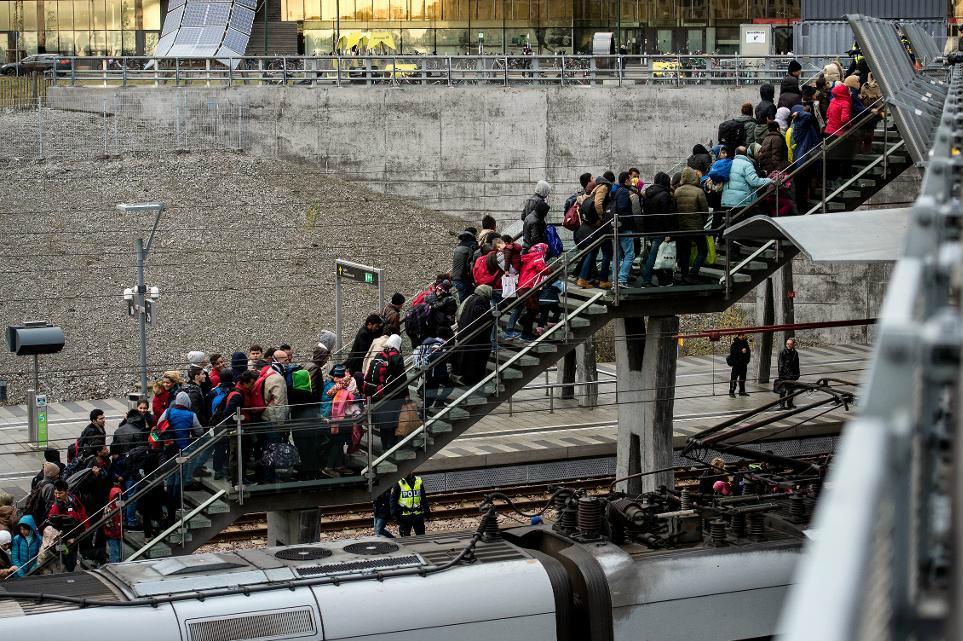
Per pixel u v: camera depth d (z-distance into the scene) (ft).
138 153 179.52
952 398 9.00
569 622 47.60
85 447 68.95
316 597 44.09
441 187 178.70
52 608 42.22
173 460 63.67
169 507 63.82
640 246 77.56
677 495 58.08
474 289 76.59
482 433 114.21
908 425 7.30
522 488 95.71
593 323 77.46
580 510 52.13
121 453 66.39
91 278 157.07
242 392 65.67
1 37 238.07
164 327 150.41
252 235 167.94
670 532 51.21
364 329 73.61
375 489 69.05
